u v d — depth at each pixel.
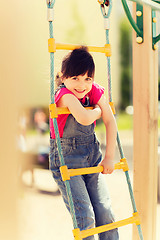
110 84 2.46
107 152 2.29
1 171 2.12
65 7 7.19
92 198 2.33
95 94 2.35
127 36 21.50
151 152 2.80
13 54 2.04
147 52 2.74
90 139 2.32
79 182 2.22
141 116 2.80
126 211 4.87
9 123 2.08
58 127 2.27
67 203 2.24
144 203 2.80
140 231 2.37
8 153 2.10
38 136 9.70
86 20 6.72
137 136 2.82
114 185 6.28
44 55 4.23
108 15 2.41
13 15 2.02
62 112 2.13
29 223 4.27
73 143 2.26
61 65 2.27
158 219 4.41
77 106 2.15
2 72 2.04
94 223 2.20
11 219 2.24
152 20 2.79
